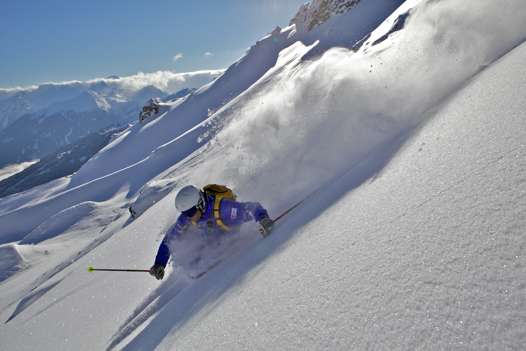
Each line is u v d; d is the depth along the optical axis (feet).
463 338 2.68
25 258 57.57
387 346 3.09
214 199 10.78
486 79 7.28
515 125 4.66
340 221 6.15
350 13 109.19
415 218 4.47
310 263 5.39
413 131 8.41
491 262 3.05
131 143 179.83
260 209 10.30
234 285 7.20
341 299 4.05
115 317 13.24
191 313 7.82
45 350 14.03
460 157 5.04
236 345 4.75
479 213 3.68
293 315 4.43
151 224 22.91
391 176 6.43
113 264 19.90
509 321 2.54
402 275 3.70
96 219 70.69
